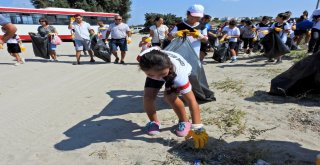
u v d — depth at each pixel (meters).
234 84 6.85
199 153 3.55
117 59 11.91
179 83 3.55
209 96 5.39
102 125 4.57
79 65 11.32
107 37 11.91
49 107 5.66
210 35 11.70
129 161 3.46
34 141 4.12
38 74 9.38
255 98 5.68
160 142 3.89
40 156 3.69
